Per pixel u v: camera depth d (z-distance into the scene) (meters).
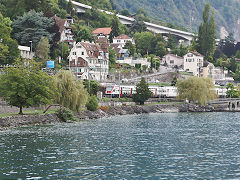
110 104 151.88
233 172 57.91
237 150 73.94
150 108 167.12
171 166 60.94
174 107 178.75
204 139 86.88
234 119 141.38
